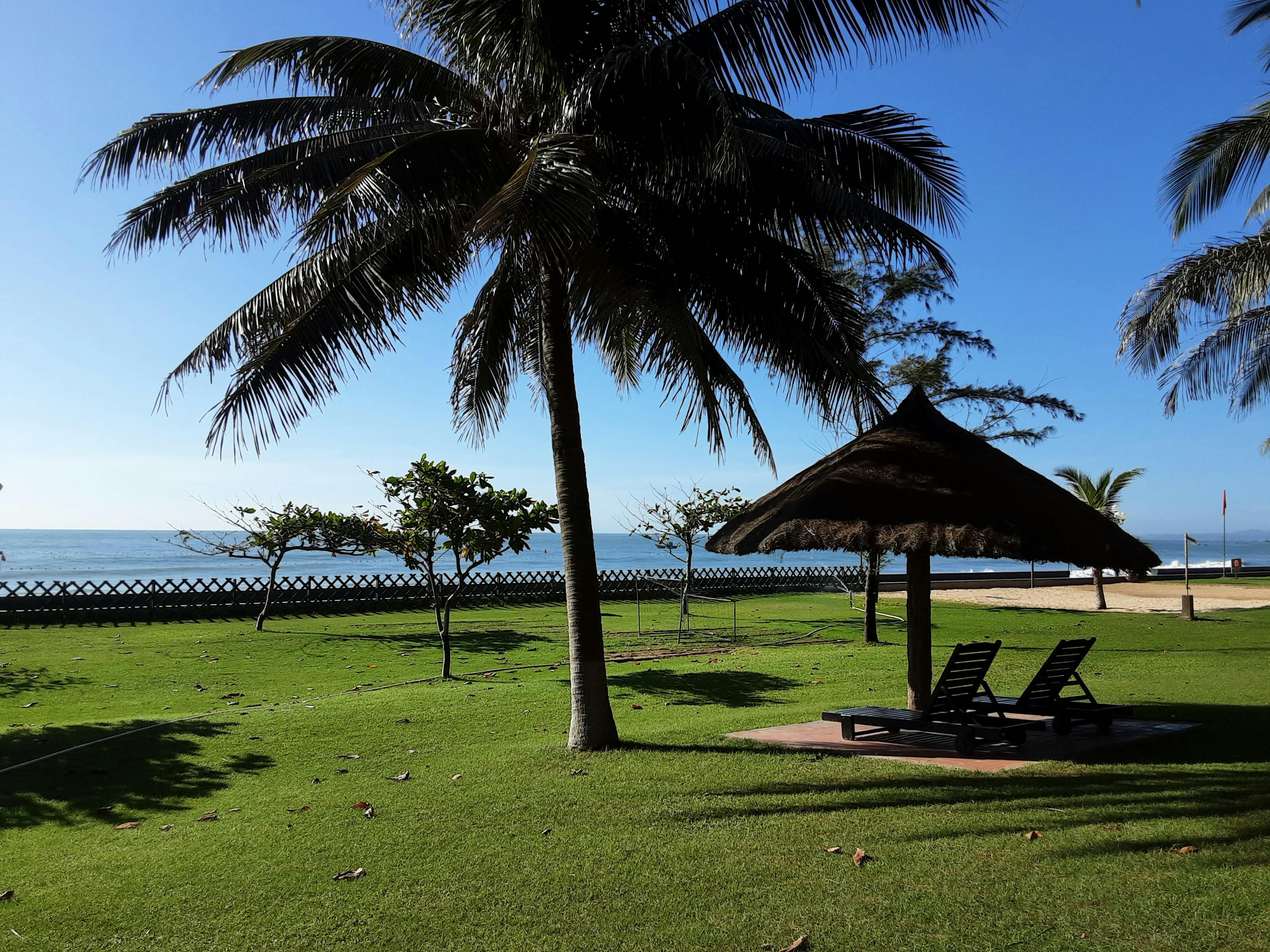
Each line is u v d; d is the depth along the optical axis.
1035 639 17.38
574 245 7.21
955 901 4.09
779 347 8.41
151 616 20.66
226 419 7.07
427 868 4.79
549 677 13.02
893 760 7.21
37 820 6.16
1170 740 7.91
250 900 4.43
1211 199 14.44
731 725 9.03
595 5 7.32
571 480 8.02
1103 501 27.19
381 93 8.57
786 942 3.72
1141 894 4.07
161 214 8.14
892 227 7.43
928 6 6.62
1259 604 28.31
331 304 7.49
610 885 4.44
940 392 16.83
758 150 7.00
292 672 13.66
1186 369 15.34
